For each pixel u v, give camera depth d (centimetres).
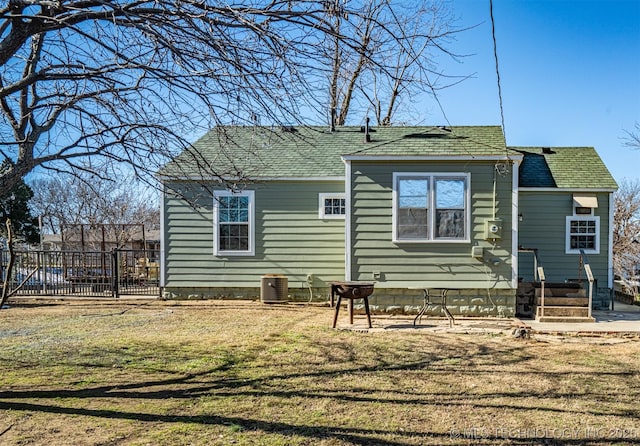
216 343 791
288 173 1269
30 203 2711
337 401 512
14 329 918
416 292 1085
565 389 557
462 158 1054
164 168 574
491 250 1064
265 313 1102
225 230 1286
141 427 434
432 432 429
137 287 1612
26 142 425
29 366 647
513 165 1059
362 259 1087
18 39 373
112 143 473
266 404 500
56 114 491
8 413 467
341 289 924
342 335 858
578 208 1290
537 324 975
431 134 1174
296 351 739
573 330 894
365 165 1086
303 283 1271
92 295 1347
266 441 407
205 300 1284
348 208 1088
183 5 373
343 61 398
